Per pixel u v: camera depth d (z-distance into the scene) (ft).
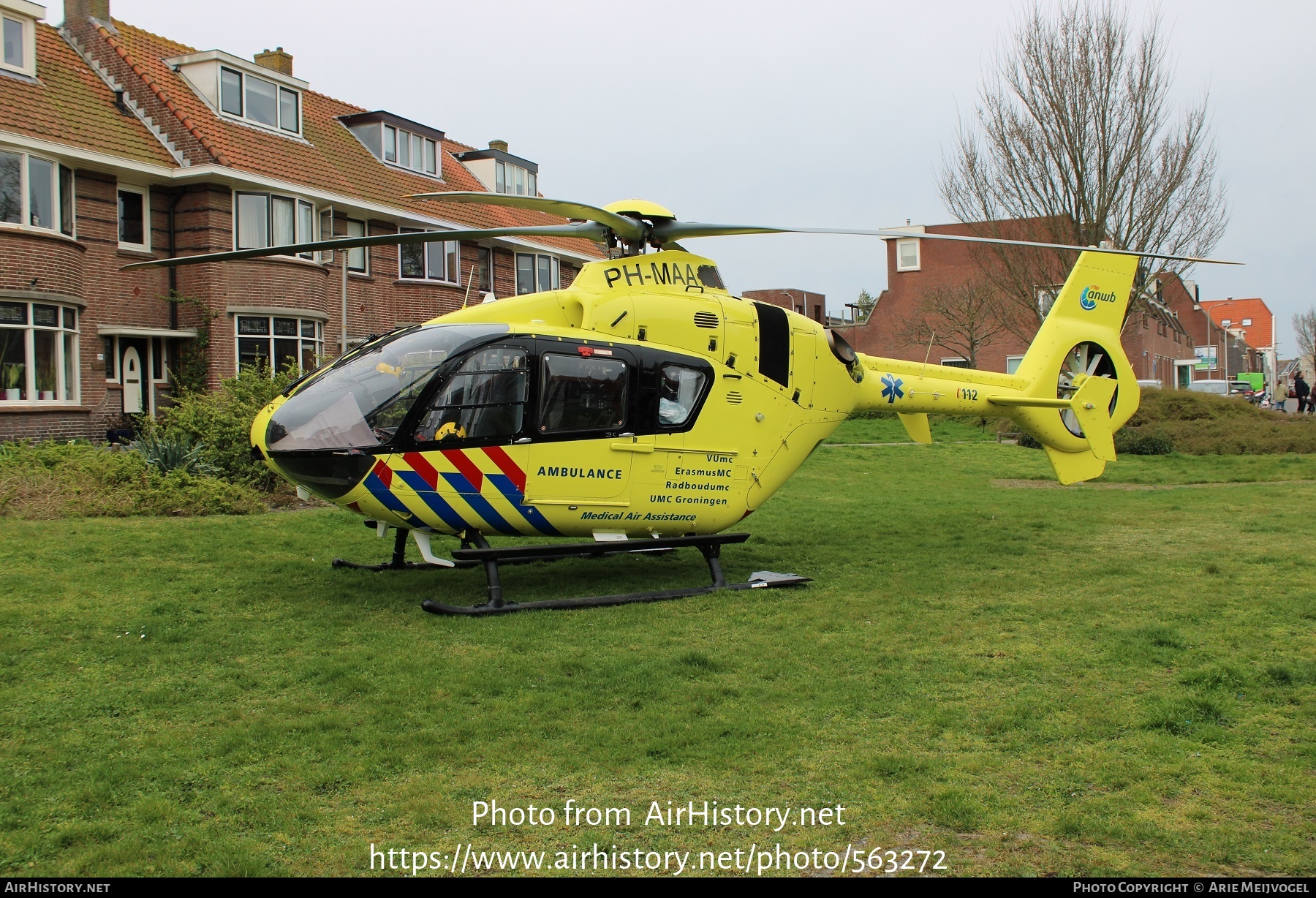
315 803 14.87
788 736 17.57
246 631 23.88
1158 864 13.30
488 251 97.30
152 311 68.13
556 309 28.63
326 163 81.15
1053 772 16.10
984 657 22.49
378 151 89.71
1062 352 40.06
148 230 68.13
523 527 27.89
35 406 58.85
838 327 161.68
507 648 22.97
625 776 15.94
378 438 25.54
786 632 24.76
